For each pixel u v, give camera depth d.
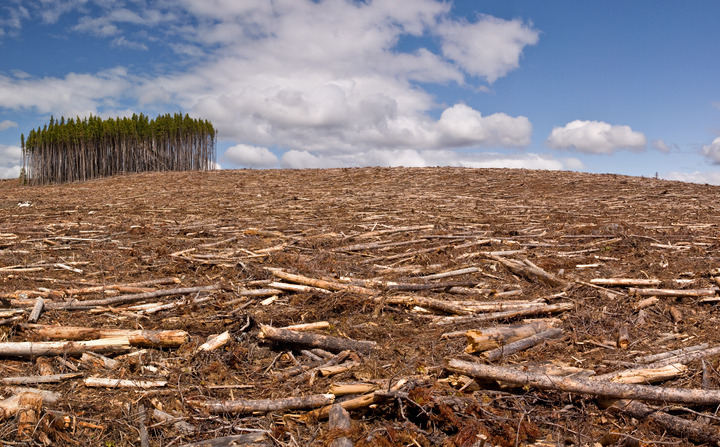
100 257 9.30
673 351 5.32
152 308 6.64
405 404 4.31
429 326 6.29
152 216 14.82
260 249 9.77
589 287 7.44
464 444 3.71
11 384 4.63
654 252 9.47
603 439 3.95
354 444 3.86
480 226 12.51
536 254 9.58
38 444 3.80
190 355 5.27
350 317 6.55
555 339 5.73
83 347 5.25
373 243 10.38
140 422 4.13
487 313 6.53
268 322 6.28
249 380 4.99
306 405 4.37
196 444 3.88
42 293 7.04
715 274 7.81
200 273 8.35
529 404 4.41
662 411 4.20
